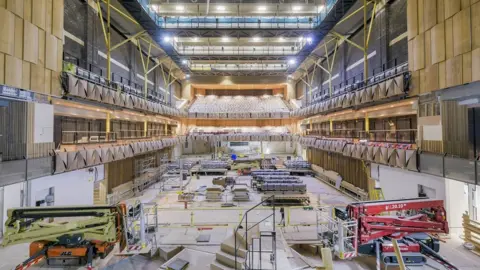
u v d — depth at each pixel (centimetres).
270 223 1431
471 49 918
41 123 1120
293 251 873
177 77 4144
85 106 1558
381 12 1894
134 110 2331
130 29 2383
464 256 1034
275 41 3084
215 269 787
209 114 3794
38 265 1004
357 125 2253
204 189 2325
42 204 1338
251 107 4272
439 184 1235
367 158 1553
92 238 998
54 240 993
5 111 952
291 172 3166
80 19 1773
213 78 4303
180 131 4066
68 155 1233
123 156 1791
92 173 1730
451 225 1206
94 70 1914
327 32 2344
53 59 1207
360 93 1645
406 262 970
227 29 2292
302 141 3094
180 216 1595
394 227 1025
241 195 1969
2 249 1125
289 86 4319
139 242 1024
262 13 2338
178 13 2331
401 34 1683
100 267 1013
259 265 685
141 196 2209
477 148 905
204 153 4462
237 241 861
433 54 1097
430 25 1115
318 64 2977
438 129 1062
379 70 1920
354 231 995
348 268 1005
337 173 2438
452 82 996
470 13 920
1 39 930
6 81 949
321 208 1532
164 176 2656
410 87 1230
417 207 1080
